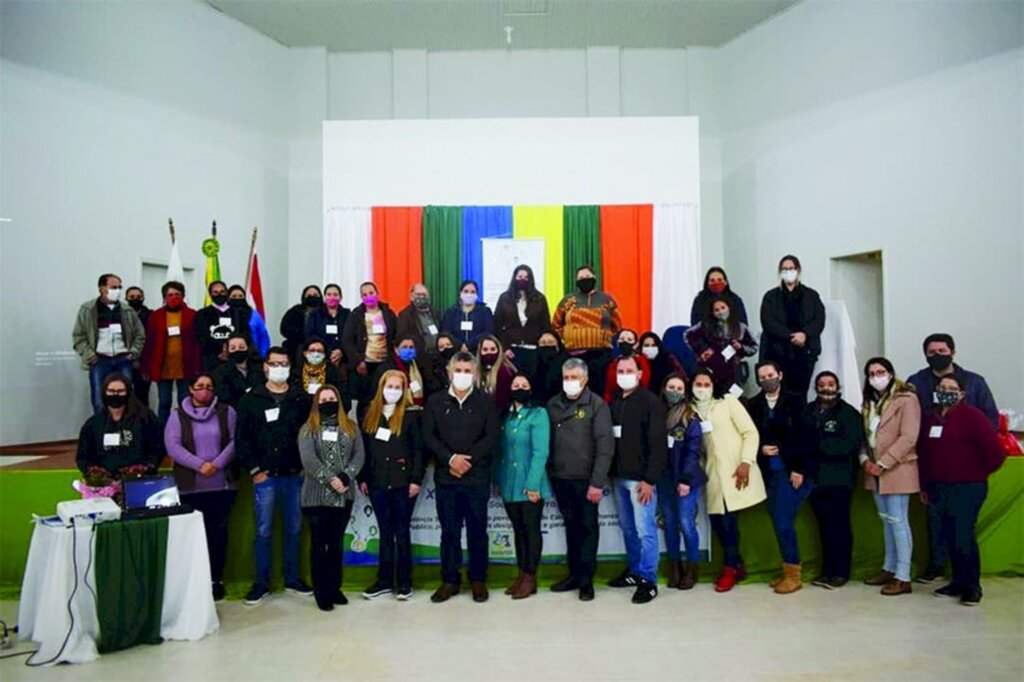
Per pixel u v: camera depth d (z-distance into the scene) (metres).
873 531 5.16
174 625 4.13
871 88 7.83
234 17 9.30
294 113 10.09
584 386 4.79
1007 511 5.14
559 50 10.28
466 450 4.68
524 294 6.29
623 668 3.62
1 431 6.76
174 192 8.47
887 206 7.64
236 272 9.23
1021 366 6.37
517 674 3.57
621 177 8.72
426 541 5.16
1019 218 6.38
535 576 4.81
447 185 8.71
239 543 5.10
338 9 9.19
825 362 6.10
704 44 10.12
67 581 3.87
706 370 4.98
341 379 5.54
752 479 4.84
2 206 6.78
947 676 3.48
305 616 4.48
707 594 4.82
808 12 8.65
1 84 6.78
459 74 10.29
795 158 8.83
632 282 8.56
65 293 7.28
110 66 7.77
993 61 6.59
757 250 9.42
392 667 3.68
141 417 4.82
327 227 8.62
